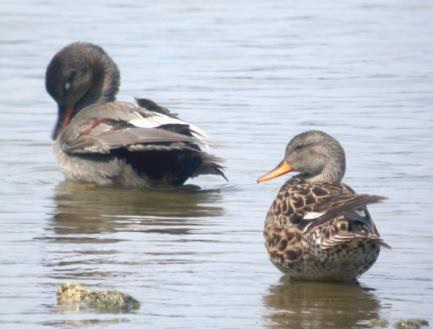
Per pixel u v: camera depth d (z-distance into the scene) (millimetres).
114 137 16172
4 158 17547
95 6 32906
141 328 9836
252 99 21672
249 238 13023
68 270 11617
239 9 33000
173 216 14203
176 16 31625
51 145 18391
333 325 10039
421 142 18109
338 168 12711
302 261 10984
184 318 10148
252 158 17328
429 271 11734
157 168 16297
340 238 10328
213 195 15562
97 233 13242
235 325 9992
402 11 33125
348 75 24188
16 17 30688
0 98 21781
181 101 21438
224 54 26438
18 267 11711
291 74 24297
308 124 19469
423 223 13609
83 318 10070
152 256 12195
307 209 11000
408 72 24562
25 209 14531
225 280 11359
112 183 16438
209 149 17266
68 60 17859
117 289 10914
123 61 25438
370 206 14375
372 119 19891
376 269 11812
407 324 9969
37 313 10195
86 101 17953
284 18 31656
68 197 15398
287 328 9945
